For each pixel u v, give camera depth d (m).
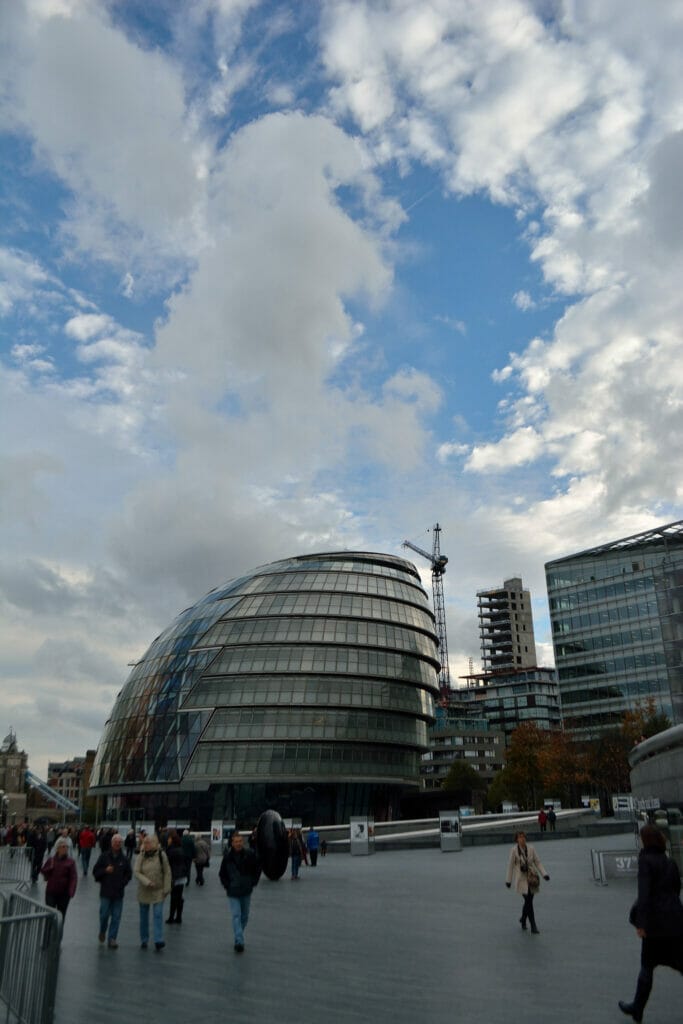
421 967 12.76
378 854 47.28
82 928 18.81
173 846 19.45
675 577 67.88
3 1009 10.02
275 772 85.44
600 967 12.36
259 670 90.12
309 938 16.17
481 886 26.45
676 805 34.19
